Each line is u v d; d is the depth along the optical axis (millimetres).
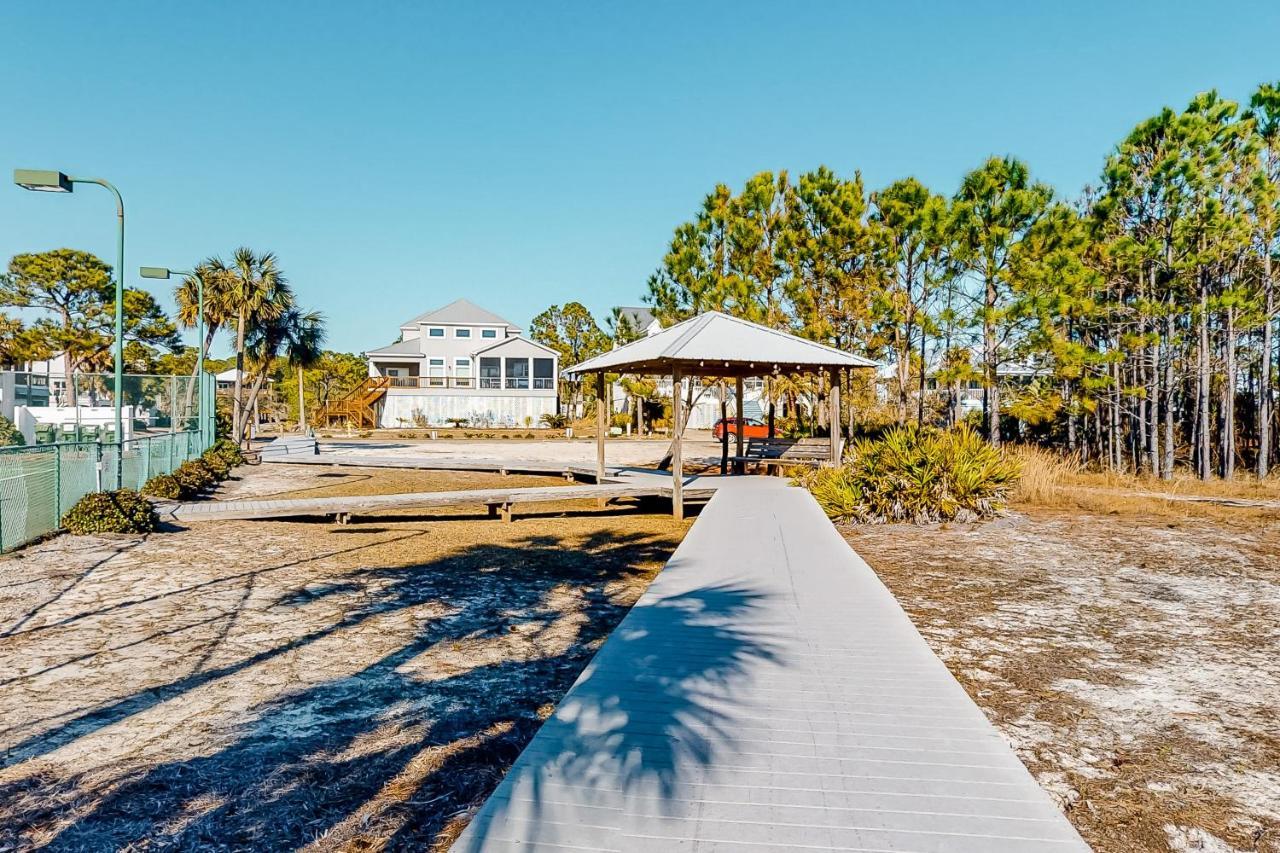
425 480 18125
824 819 2662
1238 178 15312
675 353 12289
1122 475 16625
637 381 30812
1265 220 15078
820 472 13562
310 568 8031
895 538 9695
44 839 2826
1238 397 21219
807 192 17906
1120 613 6047
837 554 7609
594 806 2742
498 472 19469
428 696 4379
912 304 17516
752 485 14023
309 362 30781
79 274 41469
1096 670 4715
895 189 17266
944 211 15789
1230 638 5387
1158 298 16812
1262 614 6020
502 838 2531
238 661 4961
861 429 21594
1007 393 19266
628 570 8250
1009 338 16406
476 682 4625
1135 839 2844
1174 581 7188
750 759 3127
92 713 4070
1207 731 3818
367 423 45125
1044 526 10586
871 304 17438
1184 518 11344
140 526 9984
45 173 11172
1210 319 17062
